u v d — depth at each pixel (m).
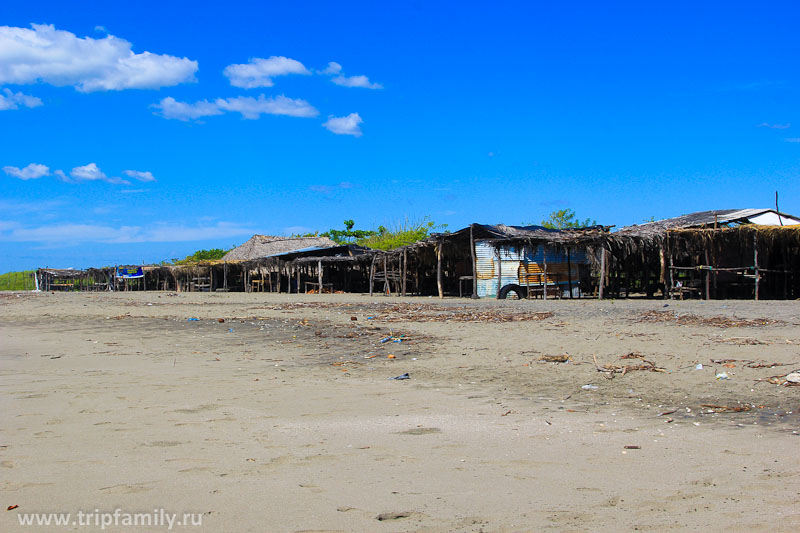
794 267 26.61
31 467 5.12
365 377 10.02
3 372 10.45
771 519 3.93
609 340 13.00
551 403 7.91
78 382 9.38
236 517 4.05
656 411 7.38
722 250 26.03
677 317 16.72
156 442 5.94
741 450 5.64
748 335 13.01
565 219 55.12
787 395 7.96
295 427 6.62
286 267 45.69
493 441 6.05
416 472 5.05
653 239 26.03
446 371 10.43
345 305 26.47
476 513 4.12
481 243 30.44
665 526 3.87
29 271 79.81
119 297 41.09
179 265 59.25
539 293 30.31
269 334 16.22
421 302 27.42
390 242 57.19
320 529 3.86
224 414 7.22
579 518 4.02
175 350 13.43
